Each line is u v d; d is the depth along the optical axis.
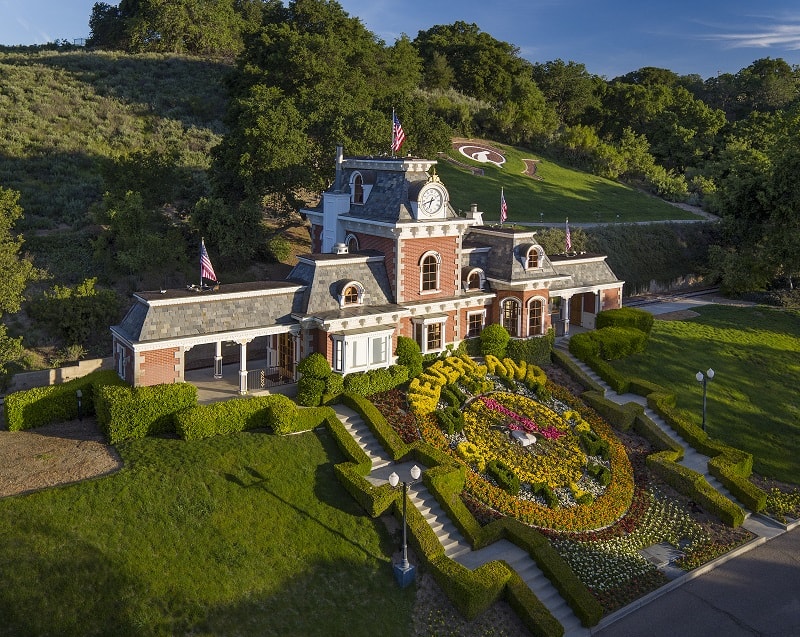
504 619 25.50
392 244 38.66
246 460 28.89
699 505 34.47
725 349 51.47
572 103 134.38
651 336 51.56
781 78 155.38
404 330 39.16
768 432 42.31
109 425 28.69
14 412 30.02
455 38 131.25
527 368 42.09
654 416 41.03
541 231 66.56
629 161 108.81
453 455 33.06
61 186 62.22
